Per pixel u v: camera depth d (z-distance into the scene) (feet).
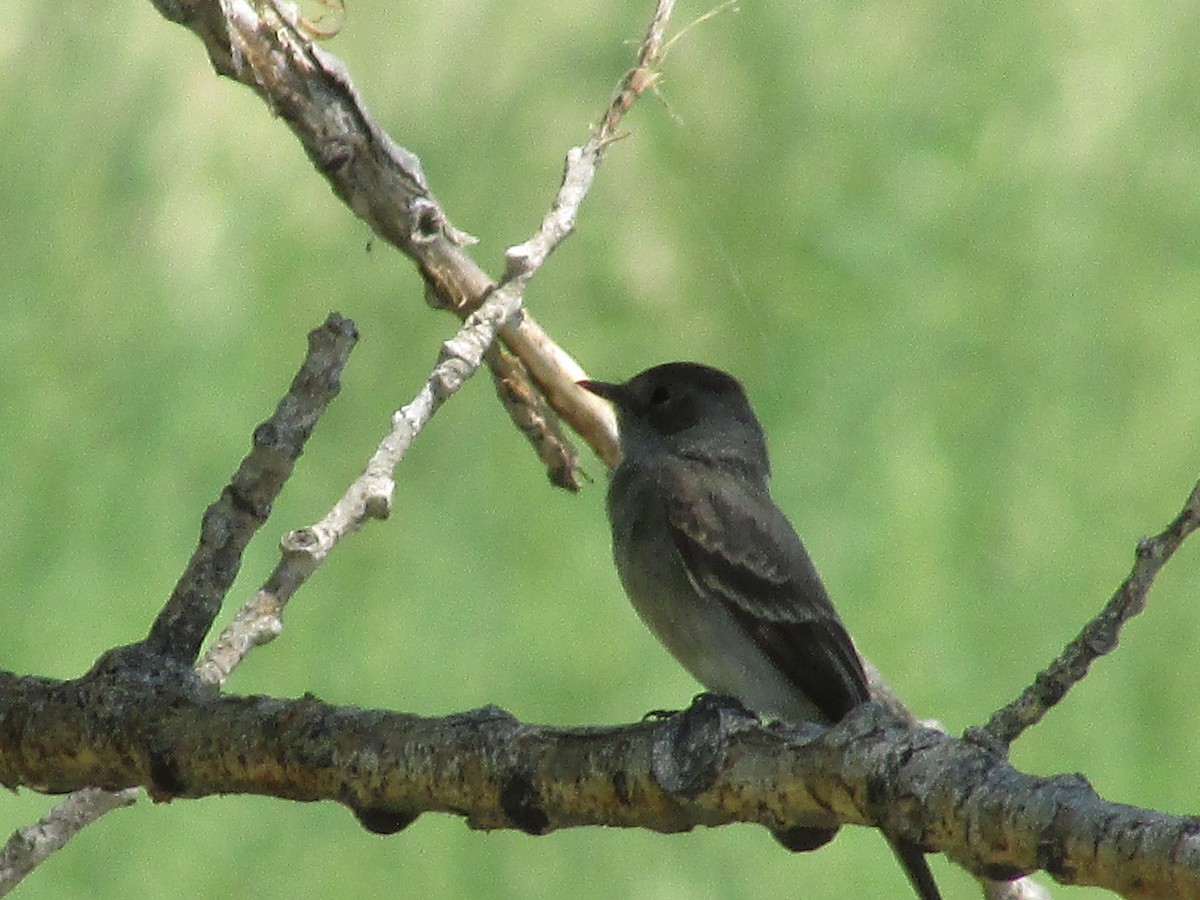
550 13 43.57
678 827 18.28
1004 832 15.49
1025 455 38.47
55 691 20.51
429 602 37.63
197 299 40.47
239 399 39.65
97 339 39.99
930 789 16.10
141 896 34.63
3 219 40.96
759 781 17.43
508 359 29.86
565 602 37.81
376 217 28.78
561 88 42.93
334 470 39.37
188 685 20.31
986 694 36.19
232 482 21.06
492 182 42.29
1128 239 41.11
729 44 43.27
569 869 35.04
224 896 34.81
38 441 38.58
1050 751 35.94
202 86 41.96
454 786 18.76
